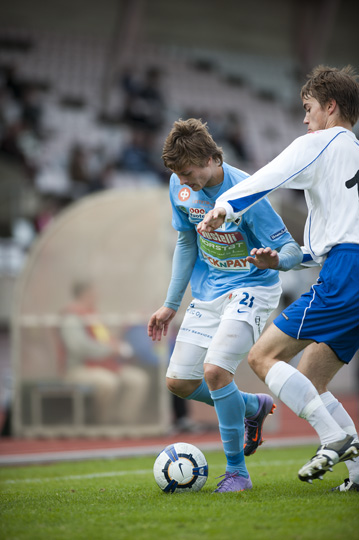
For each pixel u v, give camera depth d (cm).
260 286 1262
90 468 2075
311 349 1157
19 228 5588
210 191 1259
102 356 3281
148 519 961
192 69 7825
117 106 6869
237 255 1265
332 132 1109
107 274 3306
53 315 3322
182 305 3356
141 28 7744
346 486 1187
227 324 1223
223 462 2106
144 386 3244
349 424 1162
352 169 1095
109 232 3312
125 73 7288
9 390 3506
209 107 7456
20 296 3338
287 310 1097
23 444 3070
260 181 1041
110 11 7475
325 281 1080
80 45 7406
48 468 2117
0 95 6488
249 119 7612
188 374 1320
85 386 3272
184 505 1067
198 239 1312
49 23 7425
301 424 3916
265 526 886
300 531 853
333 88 1143
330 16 7956
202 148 1167
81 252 3325
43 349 3319
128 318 3275
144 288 3278
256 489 1252
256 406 1371
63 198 5900
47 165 6053
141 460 2317
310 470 1004
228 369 1212
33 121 6375
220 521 927
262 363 1087
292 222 3766
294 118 7994
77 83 6950
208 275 1344
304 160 1071
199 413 3581
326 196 1091
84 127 6538
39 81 6794
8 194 5644
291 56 8438
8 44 7081
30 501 1216
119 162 6412
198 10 7869
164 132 6888
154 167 6556
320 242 1108
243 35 8169
